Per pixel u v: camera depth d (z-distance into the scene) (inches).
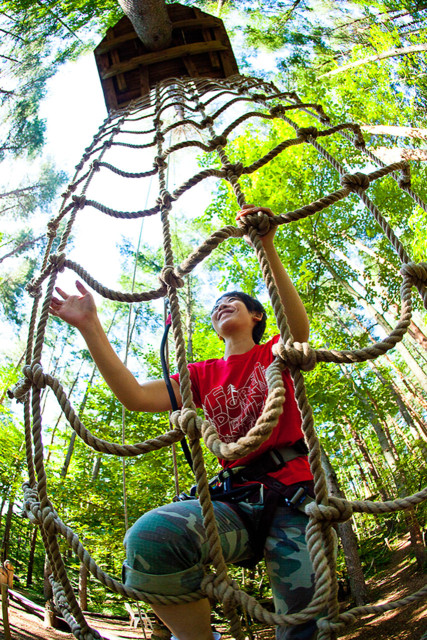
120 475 330.3
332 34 475.5
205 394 66.6
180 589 46.8
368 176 80.4
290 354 47.3
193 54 192.9
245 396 63.1
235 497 55.0
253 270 377.7
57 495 315.6
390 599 308.0
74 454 383.2
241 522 53.5
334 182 403.2
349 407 376.5
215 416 63.6
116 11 430.0
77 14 431.2
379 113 376.8
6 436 405.4
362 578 326.3
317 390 335.9
